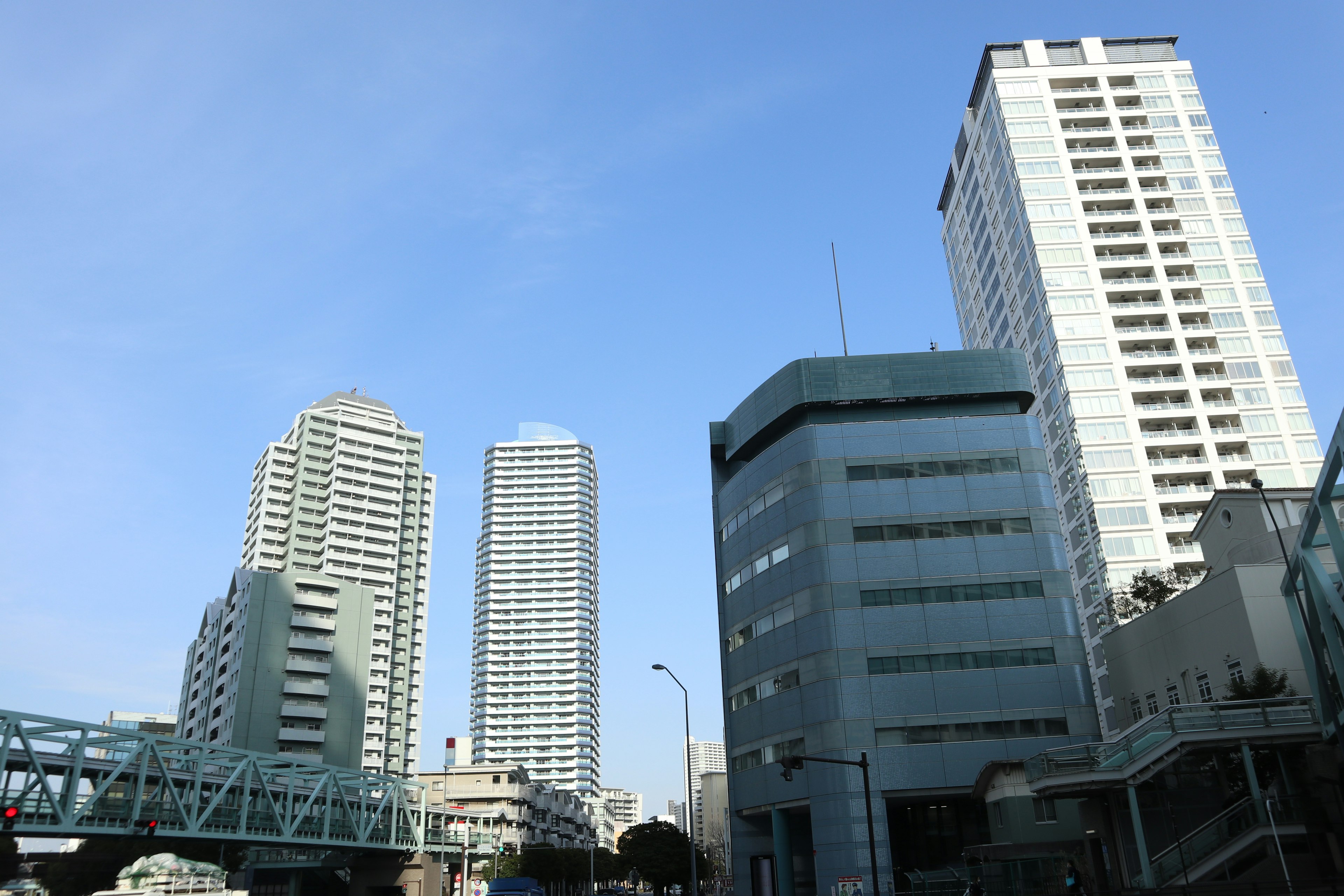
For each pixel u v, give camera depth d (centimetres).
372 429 18862
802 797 6322
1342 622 3484
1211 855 3597
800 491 6906
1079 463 10131
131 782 5681
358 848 7644
